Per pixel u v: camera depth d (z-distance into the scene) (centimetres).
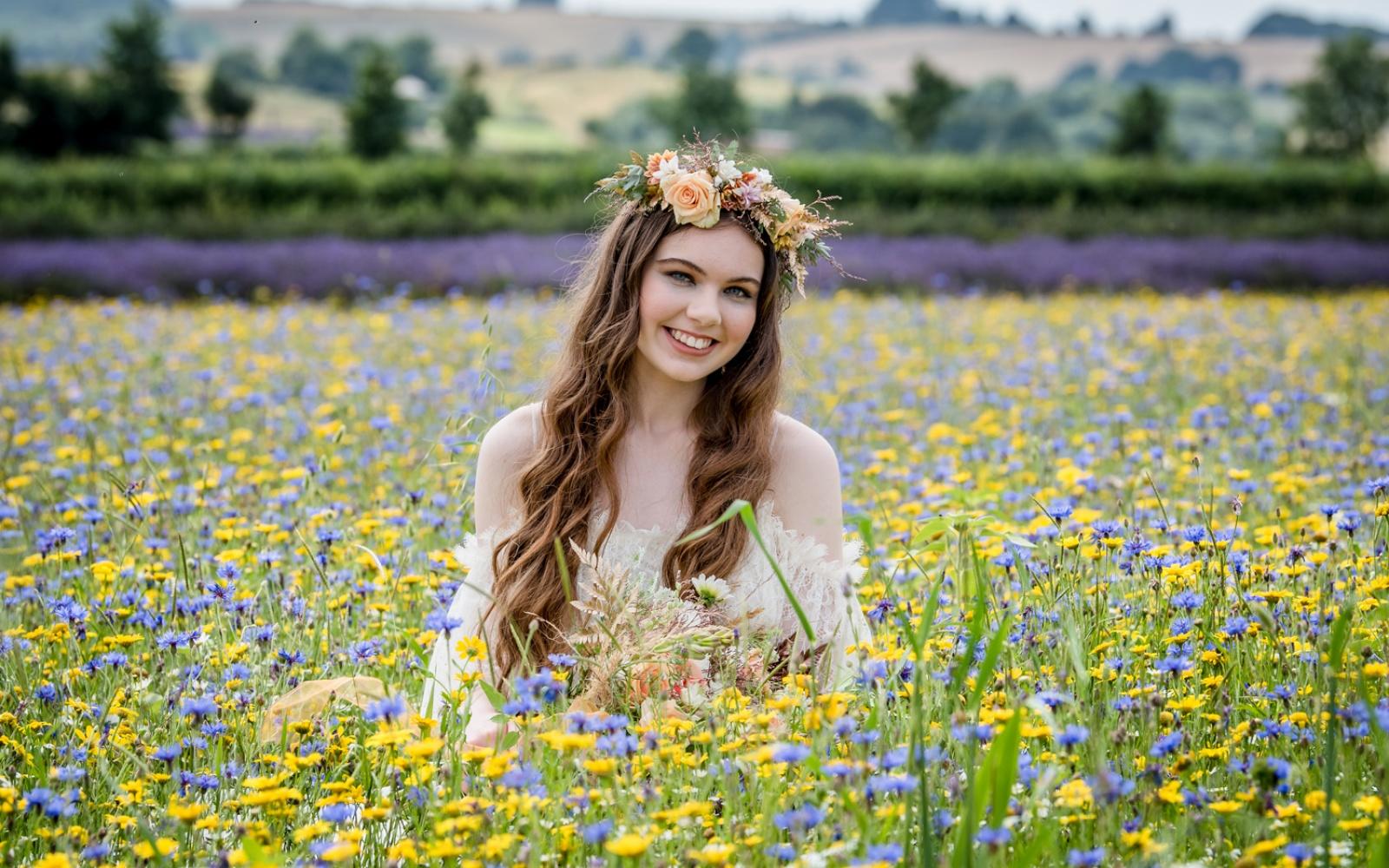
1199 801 235
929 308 1266
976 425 638
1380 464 506
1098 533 330
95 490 544
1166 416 684
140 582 383
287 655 319
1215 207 2339
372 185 2117
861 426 653
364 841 247
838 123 9338
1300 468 519
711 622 315
